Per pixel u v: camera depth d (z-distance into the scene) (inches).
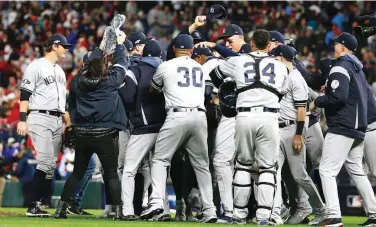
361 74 1233.4
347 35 1224.8
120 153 1395.2
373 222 1248.8
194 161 1264.8
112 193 1259.2
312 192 1309.1
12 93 2950.3
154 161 1250.0
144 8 3841.0
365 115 1215.6
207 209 1262.3
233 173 1317.7
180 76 1233.4
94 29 3659.0
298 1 3540.8
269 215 1159.0
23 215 1407.5
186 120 1221.7
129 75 1264.8
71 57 3380.9
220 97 1219.9
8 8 3919.8
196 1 3759.8
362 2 3398.1
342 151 1205.1
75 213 1521.9
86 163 1275.8
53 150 1373.0
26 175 2166.6
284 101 1302.9
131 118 1278.3
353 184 1924.2
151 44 1304.1
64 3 3907.5
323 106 1202.0
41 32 3750.0
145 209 1321.4
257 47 1171.3
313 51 3171.8
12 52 3511.3
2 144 2247.8
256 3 3614.7
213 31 3393.2
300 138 1291.8
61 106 1375.5
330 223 1186.6
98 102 1233.4
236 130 1159.6
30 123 1357.0
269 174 1159.6
